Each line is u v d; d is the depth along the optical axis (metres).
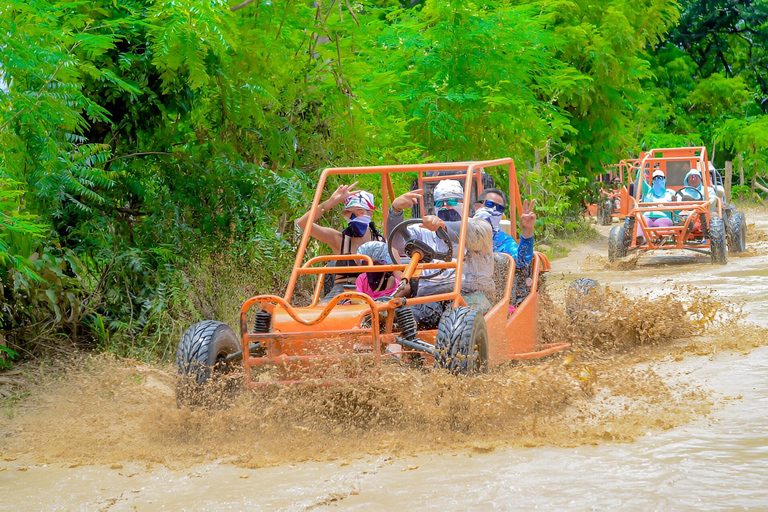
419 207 7.77
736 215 16.31
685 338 7.86
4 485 4.33
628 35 20.20
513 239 7.43
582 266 15.79
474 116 13.73
